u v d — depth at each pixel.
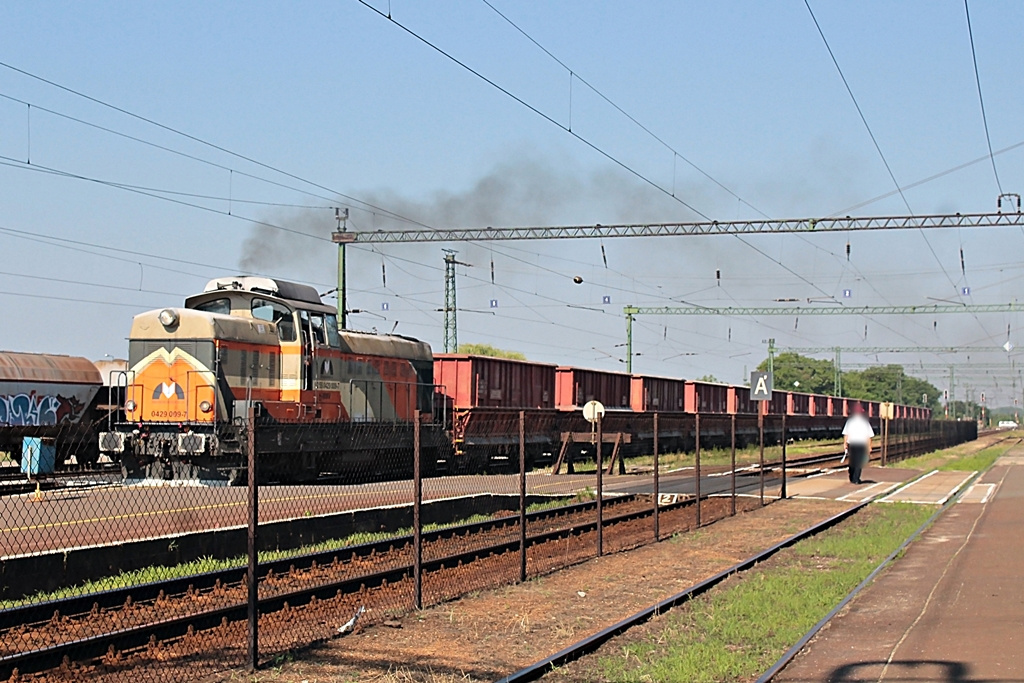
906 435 50.47
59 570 12.42
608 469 33.84
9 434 24.53
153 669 9.68
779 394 60.94
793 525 21.33
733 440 23.19
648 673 9.64
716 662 9.95
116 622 11.24
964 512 23.59
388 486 23.75
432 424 29.91
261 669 9.76
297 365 25.44
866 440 32.44
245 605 11.63
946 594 13.07
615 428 39.91
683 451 46.16
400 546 16.75
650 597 13.75
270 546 15.54
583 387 40.78
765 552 16.94
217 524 16.22
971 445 81.19
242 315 25.19
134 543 13.48
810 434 66.06
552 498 24.41
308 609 12.30
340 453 26.09
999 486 31.67
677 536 19.59
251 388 23.30
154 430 23.30
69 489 17.42
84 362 30.53
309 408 25.61
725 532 20.30
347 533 17.30
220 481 22.84
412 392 30.39
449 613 12.34
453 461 31.27
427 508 19.33
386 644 10.79
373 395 28.38
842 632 11.09
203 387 23.00
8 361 27.88
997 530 19.75
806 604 12.88
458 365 32.97
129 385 23.81
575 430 37.91
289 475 24.52
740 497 26.69
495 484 26.17
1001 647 10.00
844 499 26.52
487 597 13.45
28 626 10.68
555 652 10.58
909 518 22.52
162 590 12.30
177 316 23.52
